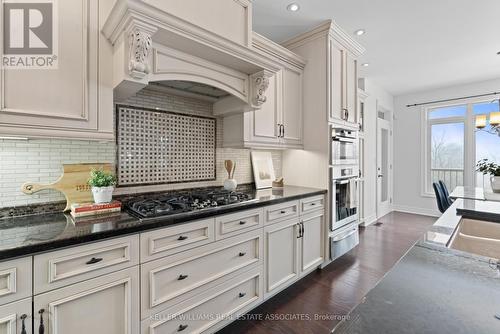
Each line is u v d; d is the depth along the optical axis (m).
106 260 1.16
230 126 2.40
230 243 1.70
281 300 2.11
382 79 4.49
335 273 2.58
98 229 1.16
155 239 1.32
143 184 1.96
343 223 2.83
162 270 1.35
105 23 1.35
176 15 1.36
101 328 1.15
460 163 4.98
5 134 1.12
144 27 1.29
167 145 2.11
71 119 1.29
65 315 1.06
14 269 0.94
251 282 1.86
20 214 1.42
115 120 1.81
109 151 1.77
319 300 2.10
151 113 2.01
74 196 1.53
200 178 2.34
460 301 0.55
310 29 2.70
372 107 4.67
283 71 2.58
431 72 4.13
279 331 1.75
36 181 1.47
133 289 1.24
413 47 3.22
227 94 2.17
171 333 1.39
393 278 0.66
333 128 2.65
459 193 2.74
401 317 0.49
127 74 1.34
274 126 2.50
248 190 2.59
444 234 1.11
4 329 0.92
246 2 1.83
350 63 2.97
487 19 2.56
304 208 2.35
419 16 2.51
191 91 2.08
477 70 4.04
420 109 5.31
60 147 1.55
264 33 2.81
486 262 0.76
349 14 2.46
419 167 5.34
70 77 1.29
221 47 1.62
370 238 3.70
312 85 2.74
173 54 1.57
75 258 1.07
